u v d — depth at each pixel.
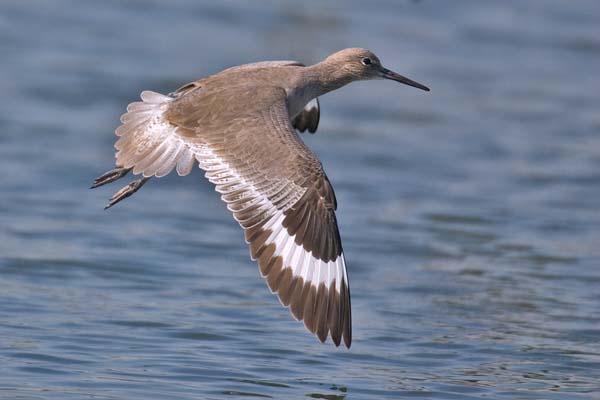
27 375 11.91
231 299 15.11
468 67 27.61
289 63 12.92
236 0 31.03
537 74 27.59
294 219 10.35
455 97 25.72
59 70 24.91
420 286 16.00
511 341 13.88
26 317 13.87
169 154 11.09
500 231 18.70
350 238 18.05
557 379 12.65
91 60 25.66
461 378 12.54
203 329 13.77
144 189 20.28
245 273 16.33
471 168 21.84
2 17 28.16
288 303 10.30
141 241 17.42
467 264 17.05
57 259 16.31
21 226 17.72
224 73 12.11
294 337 13.69
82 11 29.22
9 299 14.52
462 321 14.60
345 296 10.54
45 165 20.44
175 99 11.51
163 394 11.53
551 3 33.00
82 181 19.98
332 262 10.48
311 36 28.34
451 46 28.98
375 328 14.18
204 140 10.95
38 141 21.44
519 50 29.14
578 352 13.58
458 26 30.61
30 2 29.55
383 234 18.31
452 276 16.48
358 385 12.13
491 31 30.39
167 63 25.73
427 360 13.11
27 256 16.34
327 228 10.44
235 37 27.95
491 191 20.70
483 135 23.59
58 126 22.23
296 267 10.35
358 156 22.12
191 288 15.48
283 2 31.44
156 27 28.50
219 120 11.03
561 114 25.02
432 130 23.78
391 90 26.19
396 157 22.16
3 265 15.91
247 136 10.77
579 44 29.92
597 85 27.16
